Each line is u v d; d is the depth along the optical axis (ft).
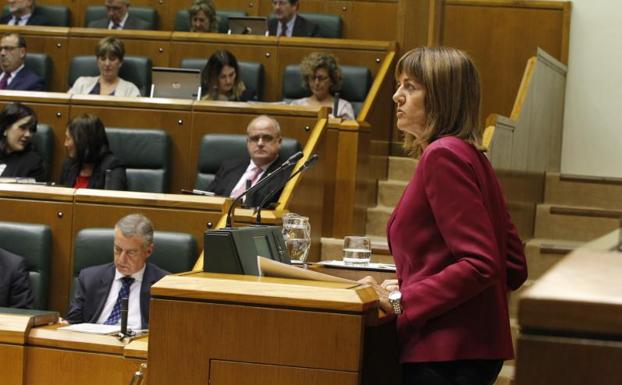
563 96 55.88
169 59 57.06
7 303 33.68
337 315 15.20
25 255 35.24
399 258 16.79
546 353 5.45
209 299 15.67
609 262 5.83
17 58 55.06
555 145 54.29
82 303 31.73
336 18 61.87
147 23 64.03
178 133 44.55
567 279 5.55
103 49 53.67
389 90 53.62
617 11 55.67
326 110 43.45
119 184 41.91
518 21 57.67
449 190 15.93
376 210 47.93
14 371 25.91
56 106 45.34
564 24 56.34
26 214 36.06
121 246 31.19
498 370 16.62
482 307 16.21
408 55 17.17
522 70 57.77
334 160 45.21
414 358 16.17
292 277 16.61
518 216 44.29
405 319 16.19
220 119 44.21
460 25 58.54
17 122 42.75
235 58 52.08
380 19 62.64
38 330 25.91
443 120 16.75
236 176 40.32
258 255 17.98
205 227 34.42
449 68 16.72
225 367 15.62
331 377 15.23
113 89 53.88
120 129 43.98
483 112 58.29
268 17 62.69
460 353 15.94
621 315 5.31
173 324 15.84
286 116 43.65
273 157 39.60
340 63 55.06
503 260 17.03
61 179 42.39
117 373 25.35
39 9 65.72
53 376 25.71
